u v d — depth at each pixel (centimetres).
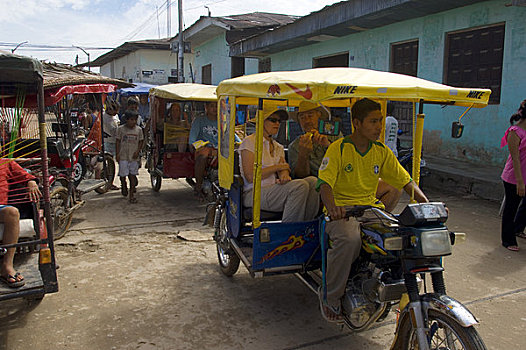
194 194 738
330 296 290
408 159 689
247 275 432
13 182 372
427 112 966
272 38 1299
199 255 489
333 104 423
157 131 788
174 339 316
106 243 526
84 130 998
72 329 329
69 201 558
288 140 481
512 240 495
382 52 1066
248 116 550
